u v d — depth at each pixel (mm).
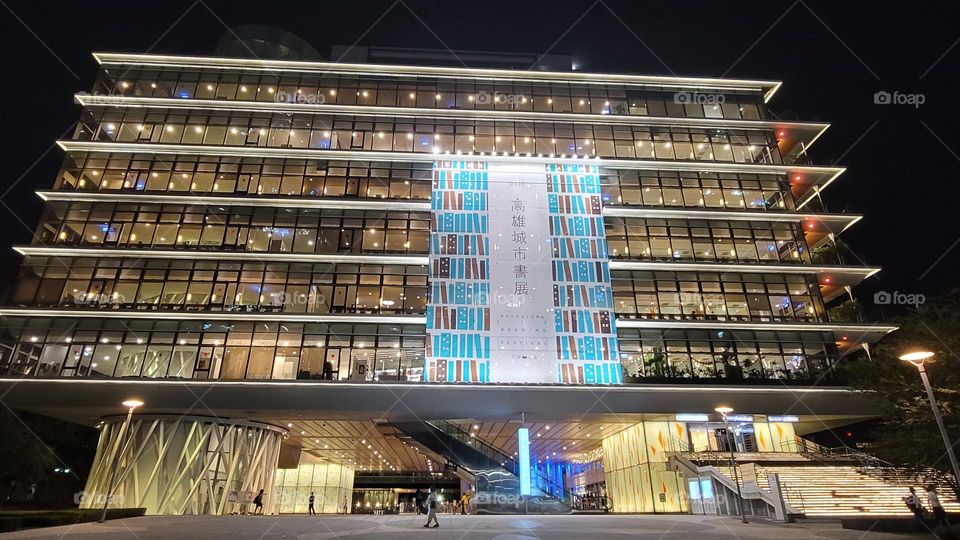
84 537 17938
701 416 36969
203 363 35531
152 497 32469
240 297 37719
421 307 38375
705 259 41500
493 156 42500
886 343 26391
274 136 42781
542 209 41188
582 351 36844
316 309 37844
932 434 21656
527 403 35094
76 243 38000
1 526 20078
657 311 39531
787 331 39500
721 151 45406
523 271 38938
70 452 42562
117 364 35062
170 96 42750
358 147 42812
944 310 24234
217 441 34906
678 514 32562
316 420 36875
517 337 36875
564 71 46094
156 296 37219
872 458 31203
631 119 44781
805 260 41875
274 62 44031
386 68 44781
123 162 40906
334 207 40969
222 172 41375
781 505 24891
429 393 34594
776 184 44562
